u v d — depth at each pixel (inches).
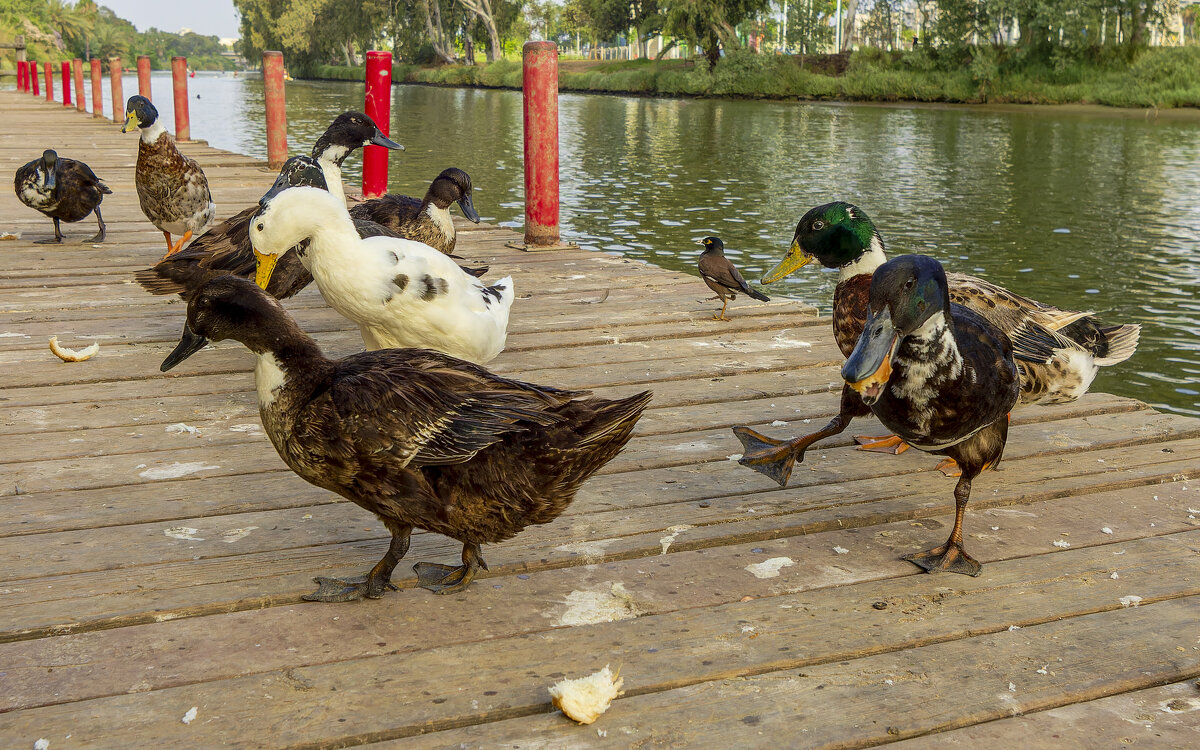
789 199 318.7
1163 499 77.9
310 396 54.9
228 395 93.4
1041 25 795.4
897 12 1171.3
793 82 900.6
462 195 113.1
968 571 64.6
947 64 852.0
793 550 68.3
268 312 54.7
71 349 101.7
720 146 486.3
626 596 61.4
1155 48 797.2
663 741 47.6
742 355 104.6
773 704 50.6
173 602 59.0
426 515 55.2
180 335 105.9
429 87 1261.1
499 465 53.9
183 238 133.0
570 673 53.0
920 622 58.6
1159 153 449.4
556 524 71.1
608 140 520.1
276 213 74.0
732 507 74.5
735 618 59.0
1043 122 622.8
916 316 57.2
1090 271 222.2
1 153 231.0
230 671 52.7
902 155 443.8
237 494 74.9
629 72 1051.9
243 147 467.5
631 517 72.4
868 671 53.6
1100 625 58.7
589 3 1269.7
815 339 109.8
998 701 50.9
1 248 139.6
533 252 145.0
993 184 351.6
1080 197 323.3
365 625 57.6
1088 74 788.6
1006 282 213.0
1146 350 171.3
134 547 66.2
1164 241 252.4
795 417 91.5
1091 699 51.9
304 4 1542.8
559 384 96.3
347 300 77.0
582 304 119.2
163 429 87.0
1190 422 91.6
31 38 1652.3
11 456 80.7
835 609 60.1
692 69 1012.5
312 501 74.1
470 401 53.9
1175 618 59.6
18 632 55.3
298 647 55.2
